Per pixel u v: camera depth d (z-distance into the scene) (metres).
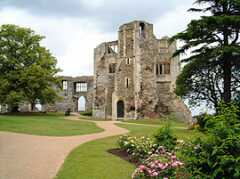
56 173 11.39
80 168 12.12
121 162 13.40
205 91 28.34
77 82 75.62
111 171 11.64
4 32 50.66
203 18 25.20
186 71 27.03
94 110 61.19
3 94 48.78
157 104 58.31
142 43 58.59
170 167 8.30
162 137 14.52
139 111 56.56
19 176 10.96
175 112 56.97
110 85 60.84
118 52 60.03
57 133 25.23
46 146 18.00
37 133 24.58
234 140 7.21
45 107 73.12
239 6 25.72
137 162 13.36
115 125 36.44
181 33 26.06
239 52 23.88
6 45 50.84
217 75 27.70
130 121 48.78
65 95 74.75
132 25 58.62
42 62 51.47
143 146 14.27
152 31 60.22
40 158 14.26
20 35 51.34
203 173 7.36
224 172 7.06
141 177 8.76
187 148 8.06
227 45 24.62
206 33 25.89
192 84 28.14
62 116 52.38
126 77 58.53
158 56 59.75
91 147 17.67
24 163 13.12
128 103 57.69
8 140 19.84
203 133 8.26
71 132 26.47
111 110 60.03
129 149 15.34
